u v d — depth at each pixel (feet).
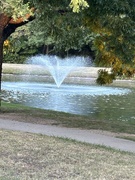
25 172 22.66
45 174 22.57
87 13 37.88
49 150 27.55
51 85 107.76
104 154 28.04
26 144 28.66
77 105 70.69
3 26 46.24
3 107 55.16
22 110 53.31
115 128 42.19
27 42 158.71
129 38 42.60
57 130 37.96
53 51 164.25
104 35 48.16
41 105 69.10
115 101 77.46
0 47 47.73
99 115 60.03
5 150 26.66
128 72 53.57
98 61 53.06
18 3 32.89
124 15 41.11
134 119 56.80
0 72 49.52
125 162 26.40
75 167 24.20
